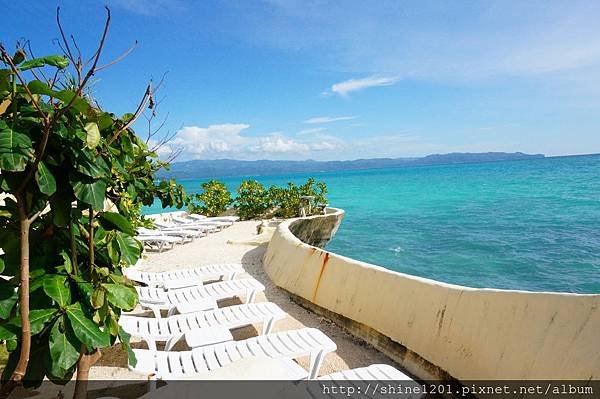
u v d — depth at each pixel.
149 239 10.31
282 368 2.71
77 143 1.99
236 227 14.55
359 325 4.71
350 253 12.79
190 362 3.55
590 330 2.63
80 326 2.01
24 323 1.88
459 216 19.77
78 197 1.99
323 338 3.89
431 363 3.68
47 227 2.35
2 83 1.82
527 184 38.38
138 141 3.42
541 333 2.88
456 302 3.64
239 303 6.16
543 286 9.22
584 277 9.68
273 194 17.25
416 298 4.08
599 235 13.81
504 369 3.01
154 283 6.35
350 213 22.75
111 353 4.44
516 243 13.27
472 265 10.99
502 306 3.23
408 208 24.02
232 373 2.56
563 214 18.55
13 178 1.88
